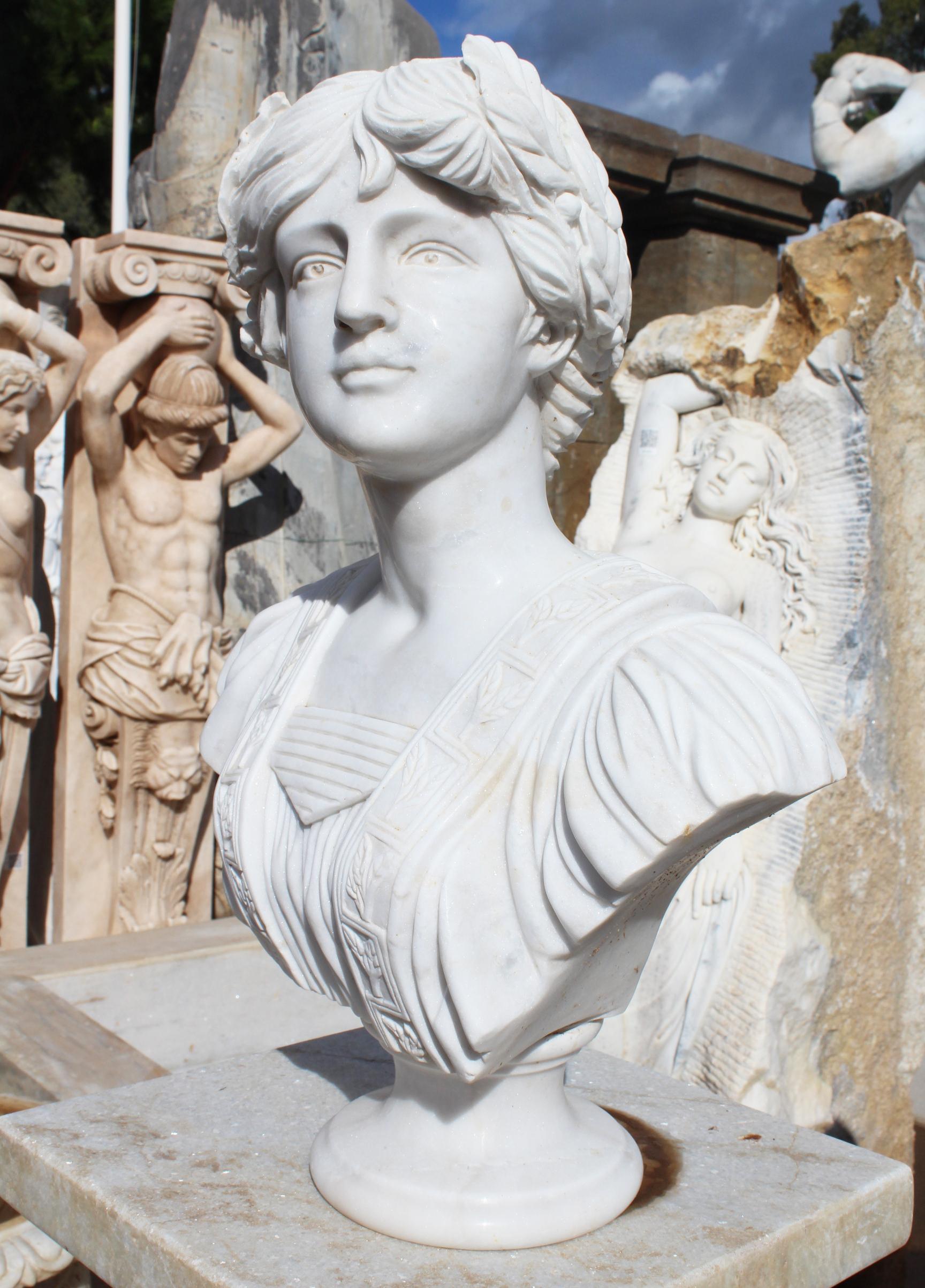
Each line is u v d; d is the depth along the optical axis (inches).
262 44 148.3
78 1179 49.3
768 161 177.3
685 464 118.8
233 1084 60.0
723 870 107.0
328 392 45.9
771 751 40.0
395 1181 45.8
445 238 44.4
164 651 120.6
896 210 176.1
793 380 111.5
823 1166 52.7
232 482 129.6
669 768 39.3
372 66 154.9
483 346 44.8
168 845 125.3
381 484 48.6
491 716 44.1
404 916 42.3
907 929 116.0
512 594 48.1
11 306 112.4
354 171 44.2
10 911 119.3
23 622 115.9
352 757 47.3
